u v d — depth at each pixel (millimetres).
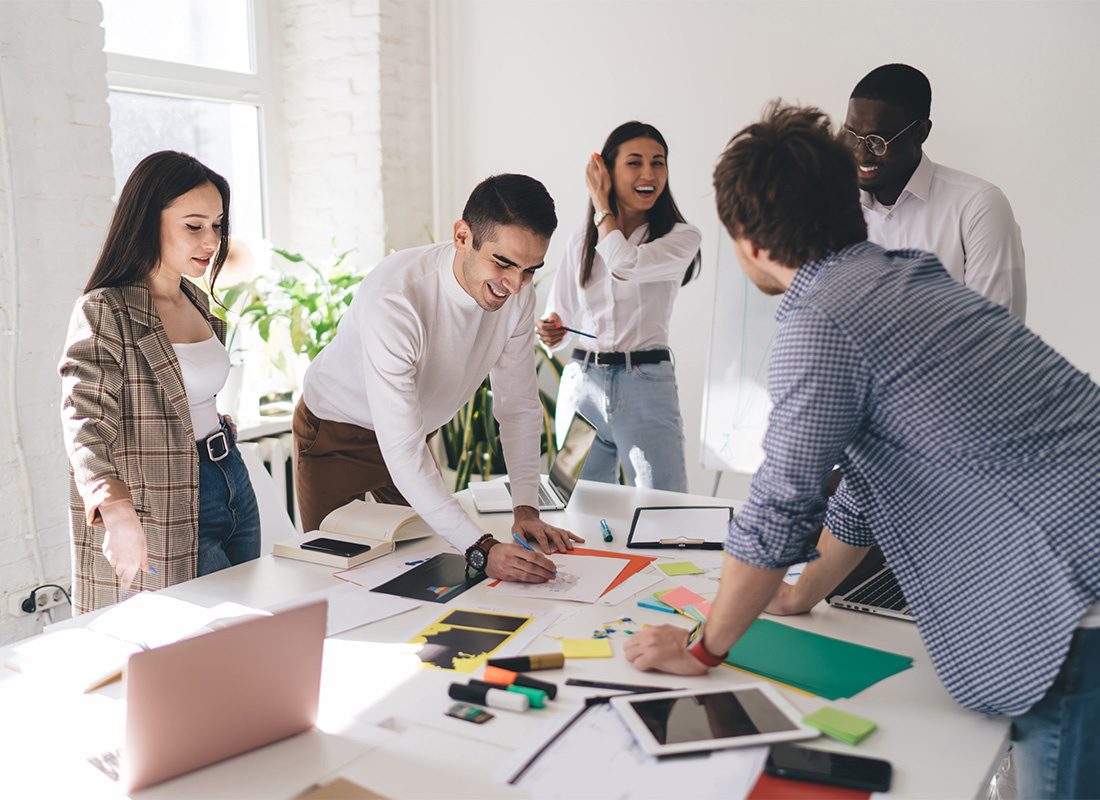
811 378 1121
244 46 3873
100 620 1479
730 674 1303
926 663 1340
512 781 1034
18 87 2561
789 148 1137
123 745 1013
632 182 2762
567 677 1292
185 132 3654
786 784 1026
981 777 1048
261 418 3564
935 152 3232
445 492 1789
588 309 2908
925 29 3182
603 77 3781
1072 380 1148
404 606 1544
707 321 3725
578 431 2176
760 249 1207
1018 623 1127
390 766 1069
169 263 1892
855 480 1267
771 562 1187
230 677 1062
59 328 2734
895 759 1083
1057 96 3025
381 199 3885
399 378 1806
